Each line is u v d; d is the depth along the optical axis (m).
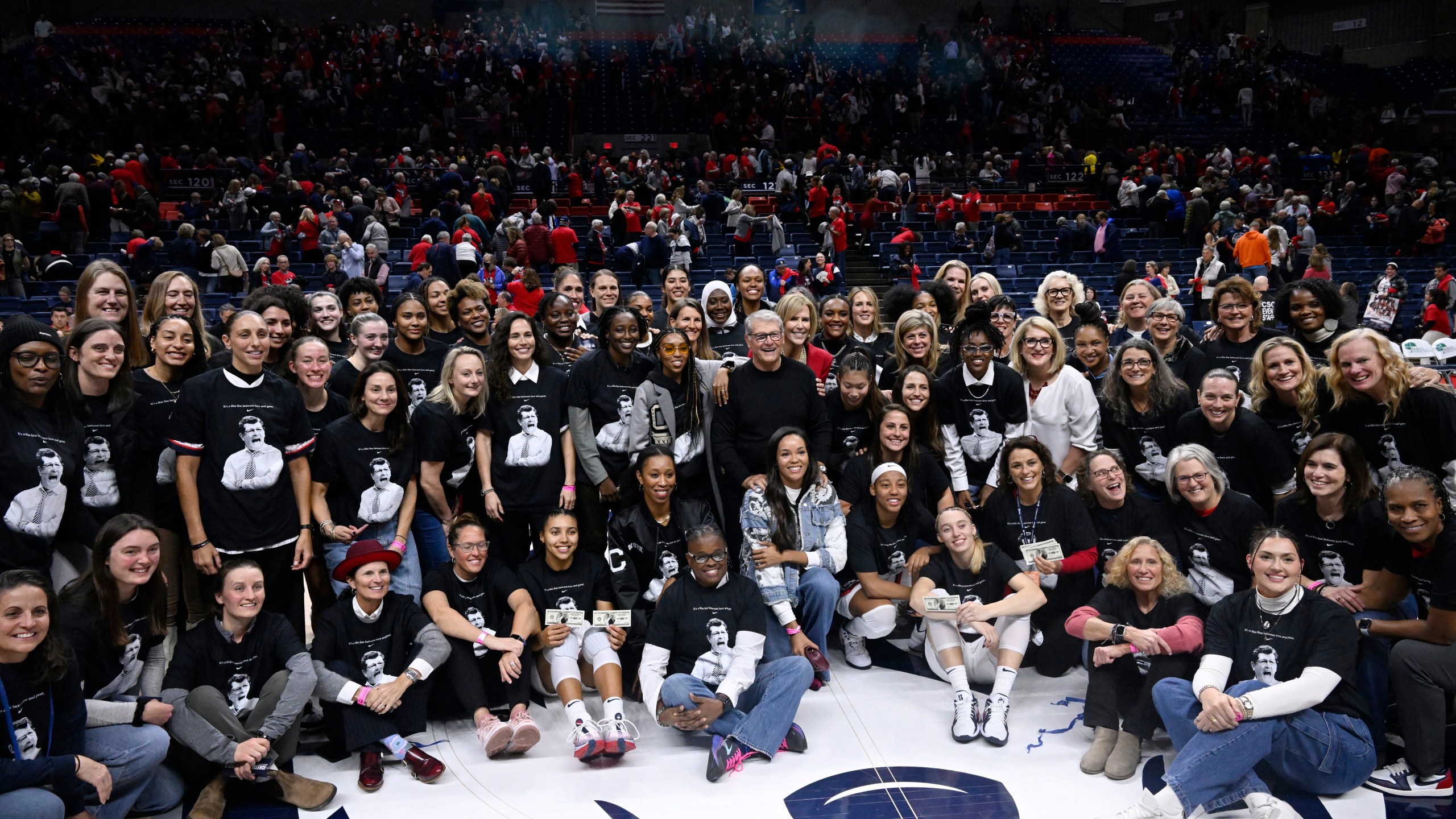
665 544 4.69
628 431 4.90
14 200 14.39
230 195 15.00
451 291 5.38
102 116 19.61
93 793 3.41
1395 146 24.00
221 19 25.52
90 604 3.71
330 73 21.48
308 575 4.61
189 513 4.10
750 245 15.68
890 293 6.02
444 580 4.39
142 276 12.88
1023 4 29.09
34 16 24.61
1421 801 3.73
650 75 22.94
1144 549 4.18
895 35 27.73
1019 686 4.78
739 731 4.07
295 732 3.96
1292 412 4.57
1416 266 16.56
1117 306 14.73
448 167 17.66
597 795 3.87
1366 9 28.16
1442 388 4.18
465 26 26.14
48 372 3.80
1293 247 15.77
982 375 5.01
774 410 4.93
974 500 5.11
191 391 4.11
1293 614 3.81
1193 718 3.77
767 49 25.23
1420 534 3.71
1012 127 22.70
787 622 4.61
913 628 5.08
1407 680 3.79
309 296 5.41
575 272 6.23
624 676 4.69
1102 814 3.69
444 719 4.51
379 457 4.42
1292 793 3.80
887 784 3.91
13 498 3.77
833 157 19.36
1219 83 25.19
